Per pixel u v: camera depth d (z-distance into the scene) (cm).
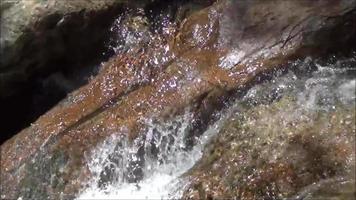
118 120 568
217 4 595
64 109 611
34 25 682
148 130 549
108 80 609
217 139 498
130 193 537
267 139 469
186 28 602
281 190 443
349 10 499
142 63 602
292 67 524
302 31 519
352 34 515
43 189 578
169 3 684
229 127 498
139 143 549
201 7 661
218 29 575
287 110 481
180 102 548
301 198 431
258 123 484
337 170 430
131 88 590
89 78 699
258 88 522
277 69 527
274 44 534
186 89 555
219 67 555
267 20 532
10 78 719
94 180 558
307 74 516
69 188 564
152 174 543
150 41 623
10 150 621
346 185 419
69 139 579
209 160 493
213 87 543
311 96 486
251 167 462
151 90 575
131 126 556
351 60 518
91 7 685
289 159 450
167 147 543
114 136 559
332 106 469
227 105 533
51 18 680
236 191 459
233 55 554
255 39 544
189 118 540
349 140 439
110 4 689
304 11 512
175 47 597
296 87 504
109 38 700
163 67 588
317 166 438
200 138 530
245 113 502
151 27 679
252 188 453
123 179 550
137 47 629
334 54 523
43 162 586
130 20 689
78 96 616
